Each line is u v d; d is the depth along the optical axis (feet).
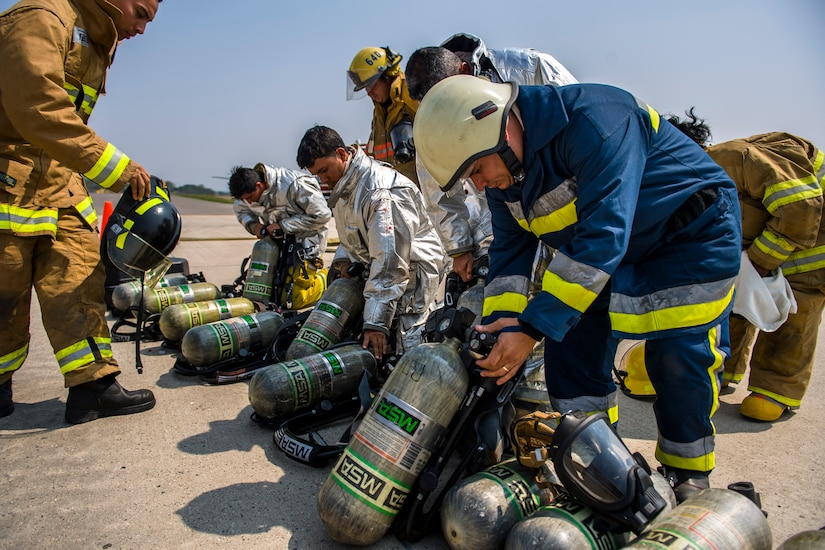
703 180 6.61
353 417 10.43
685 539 5.15
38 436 9.83
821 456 9.25
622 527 5.69
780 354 10.48
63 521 7.45
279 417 9.82
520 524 5.80
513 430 6.73
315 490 8.20
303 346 11.49
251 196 17.12
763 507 7.77
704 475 7.20
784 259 9.86
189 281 18.62
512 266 7.73
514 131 6.29
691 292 6.64
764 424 10.55
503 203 7.53
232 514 7.61
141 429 10.09
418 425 6.56
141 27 10.28
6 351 10.32
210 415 10.66
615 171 5.95
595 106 6.13
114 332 15.30
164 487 8.25
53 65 8.84
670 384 7.02
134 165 9.97
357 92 16.16
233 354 12.60
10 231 9.41
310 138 11.38
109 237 10.19
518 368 6.46
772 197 9.72
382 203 11.21
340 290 12.23
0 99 9.25
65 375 10.12
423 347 6.88
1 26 8.79
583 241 5.92
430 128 6.20
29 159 9.61
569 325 6.01
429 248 12.28
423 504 6.78
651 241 6.73
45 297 10.03
